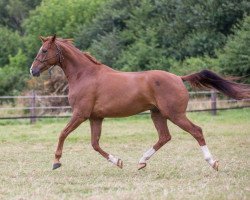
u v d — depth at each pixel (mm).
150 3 38781
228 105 26438
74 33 41031
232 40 30812
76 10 43812
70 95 11125
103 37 37469
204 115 24188
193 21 35406
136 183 9805
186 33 35750
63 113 25453
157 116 11195
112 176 10734
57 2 45125
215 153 13844
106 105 10867
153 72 10961
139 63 34406
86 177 10617
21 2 57500
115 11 39438
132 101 10805
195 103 25281
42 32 43969
